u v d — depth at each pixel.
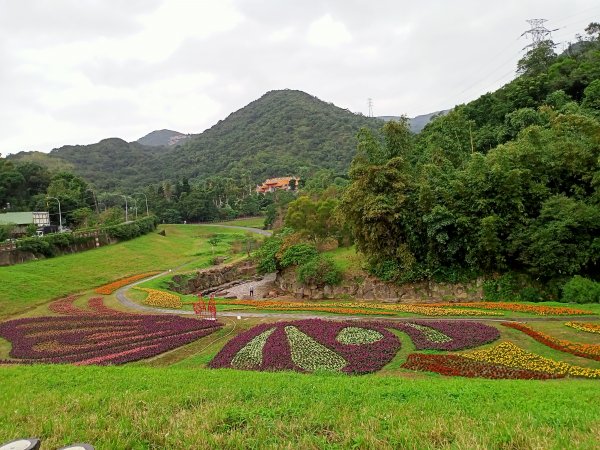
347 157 195.50
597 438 7.73
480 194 40.00
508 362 20.50
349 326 28.48
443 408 10.75
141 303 46.19
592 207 35.47
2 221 82.75
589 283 34.06
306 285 52.41
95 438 8.98
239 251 94.50
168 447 8.46
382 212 42.47
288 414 10.23
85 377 16.80
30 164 118.69
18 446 7.00
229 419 9.94
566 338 24.28
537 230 37.16
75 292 53.97
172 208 146.25
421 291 43.66
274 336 26.98
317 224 62.00
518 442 7.77
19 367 19.98
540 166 39.59
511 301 38.22
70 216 101.25
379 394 12.73
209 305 37.12
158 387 14.33
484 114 72.81
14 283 49.53
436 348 23.23
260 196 161.25
